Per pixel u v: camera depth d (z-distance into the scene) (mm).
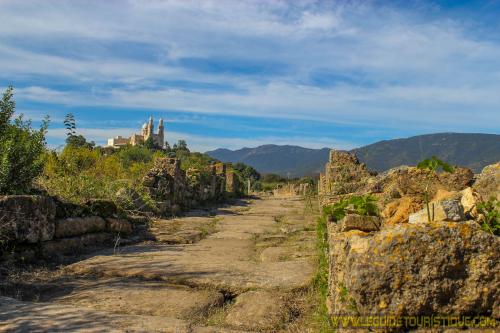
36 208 6043
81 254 6668
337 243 3510
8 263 5492
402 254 3061
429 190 6438
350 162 9250
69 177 10070
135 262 6043
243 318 4035
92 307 4195
